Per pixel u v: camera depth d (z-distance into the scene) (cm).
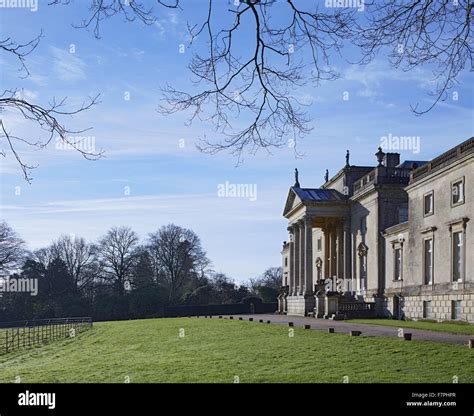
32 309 8631
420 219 4534
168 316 9075
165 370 2055
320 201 6638
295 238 7412
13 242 8656
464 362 1831
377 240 5678
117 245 10344
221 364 2119
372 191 5856
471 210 3725
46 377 2075
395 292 5056
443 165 4097
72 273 9962
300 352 2328
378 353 2139
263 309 9344
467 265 3753
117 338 4041
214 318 5981
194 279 11300
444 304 4062
